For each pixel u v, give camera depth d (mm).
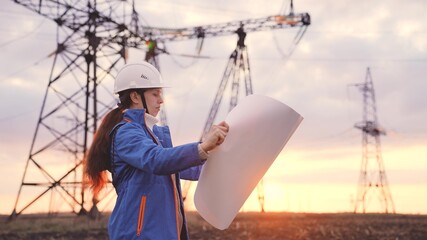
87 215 33938
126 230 3359
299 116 3449
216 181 3557
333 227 29203
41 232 29312
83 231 29719
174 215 3426
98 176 3648
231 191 3527
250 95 3584
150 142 3404
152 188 3402
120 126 3539
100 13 38062
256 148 3473
